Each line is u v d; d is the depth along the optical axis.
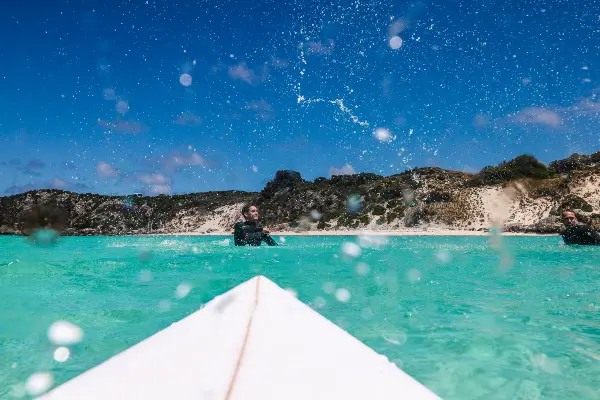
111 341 2.33
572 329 2.49
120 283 4.41
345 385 0.48
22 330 2.54
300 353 0.55
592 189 26.73
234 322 0.66
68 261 6.66
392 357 2.00
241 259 6.92
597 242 9.80
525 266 5.88
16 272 5.36
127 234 38.56
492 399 1.55
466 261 6.59
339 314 2.91
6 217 30.50
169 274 5.11
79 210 41.72
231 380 0.47
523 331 2.46
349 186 37.53
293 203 39.22
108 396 0.46
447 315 2.87
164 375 0.50
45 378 1.80
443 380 1.72
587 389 1.63
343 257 7.22
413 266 5.90
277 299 0.76
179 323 0.69
